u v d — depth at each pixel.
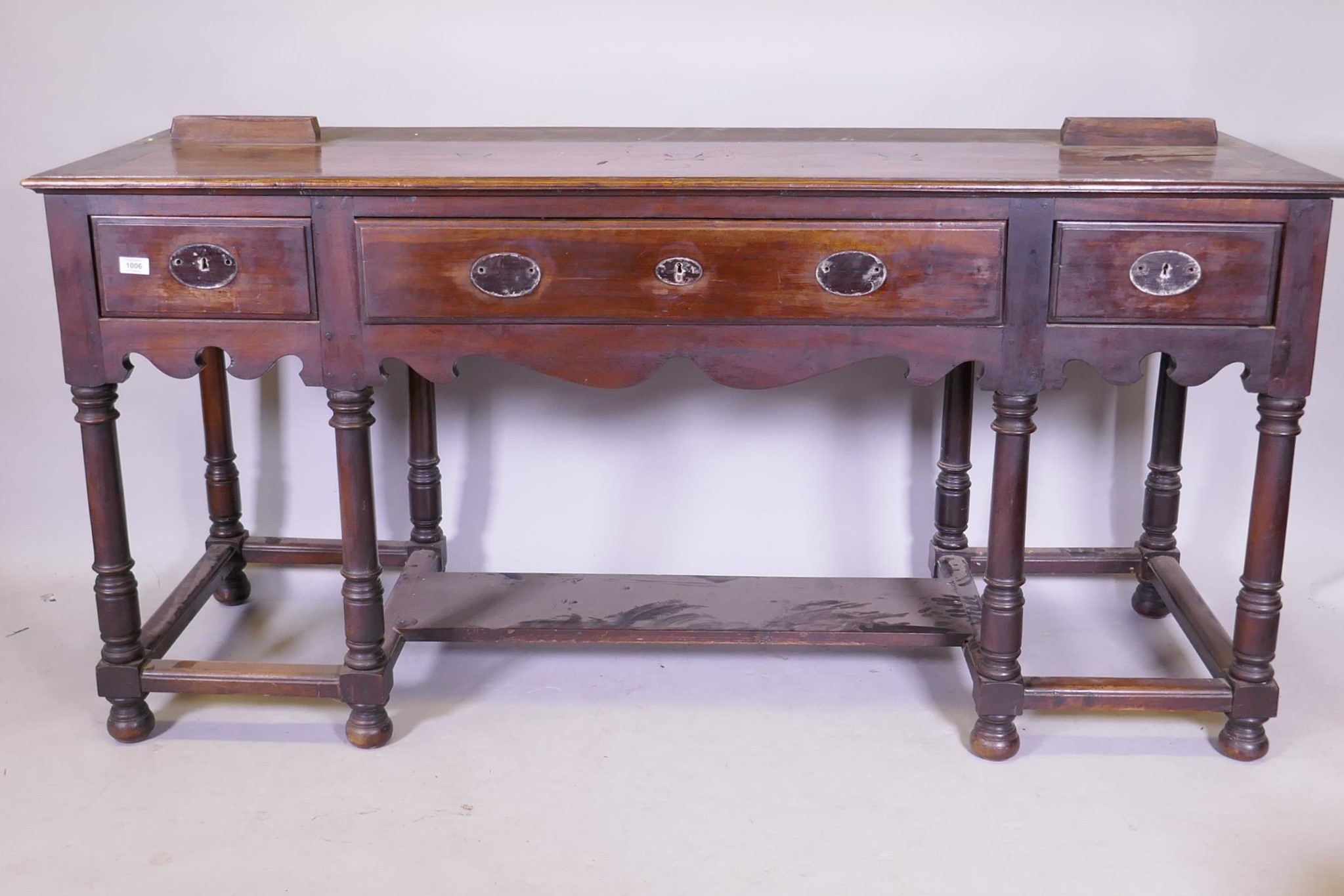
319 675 2.27
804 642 2.39
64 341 2.07
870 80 2.61
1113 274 1.99
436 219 2.01
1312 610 2.72
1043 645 2.64
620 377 2.08
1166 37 2.56
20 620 2.70
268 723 2.36
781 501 2.81
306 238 2.02
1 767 2.23
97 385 2.12
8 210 2.68
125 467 2.84
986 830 2.07
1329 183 1.91
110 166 2.10
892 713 2.40
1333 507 2.80
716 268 2.01
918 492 2.80
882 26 2.58
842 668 2.55
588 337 2.05
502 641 2.41
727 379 2.07
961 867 1.98
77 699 2.44
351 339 2.06
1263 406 2.09
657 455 2.79
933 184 1.94
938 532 2.73
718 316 2.03
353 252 2.02
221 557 2.69
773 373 2.06
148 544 2.88
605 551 2.86
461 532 2.85
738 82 2.61
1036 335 2.03
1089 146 2.32
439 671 2.54
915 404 2.74
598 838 2.05
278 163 2.13
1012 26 2.57
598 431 2.78
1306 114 2.59
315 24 2.60
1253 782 2.19
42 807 2.12
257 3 2.58
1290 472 2.11
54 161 2.66
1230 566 2.83
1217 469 2.79
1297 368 2.03
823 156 2.21
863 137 2.46
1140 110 2.60
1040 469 2.80
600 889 1.93
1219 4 2.54
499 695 2.46
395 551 2.73
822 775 2.21
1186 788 2.17
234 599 2.80
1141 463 2.78
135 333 2.07
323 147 2.33
